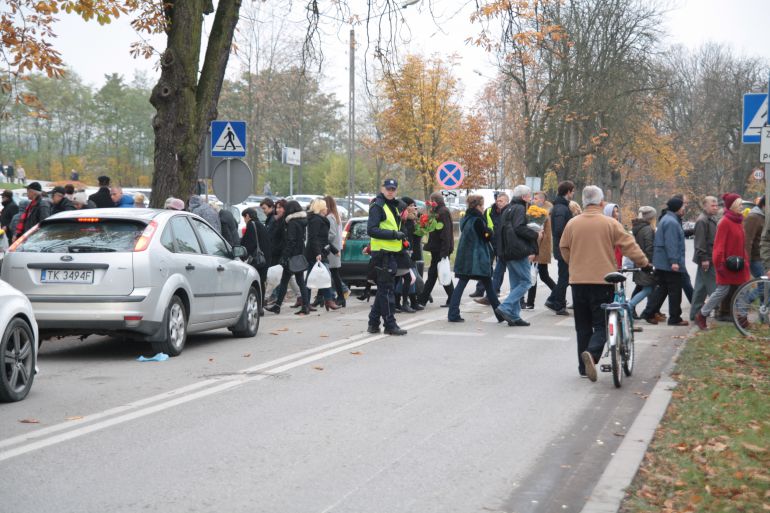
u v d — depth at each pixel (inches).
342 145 4288.9
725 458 280.5
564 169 2140.7
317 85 2306.8
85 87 4254.4
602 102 1942.7
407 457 291.4
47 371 462.3
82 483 257.6
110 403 375.2
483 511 237.0
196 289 537.0
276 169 3762.3
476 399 390.0
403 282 753.0
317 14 794.2
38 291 483.2
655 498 243.9
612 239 433.7
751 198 3528.5
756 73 3437.5
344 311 788.0
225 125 819.4
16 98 768.9
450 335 612.7
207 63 768.3
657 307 681.0
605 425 341.7
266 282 780.0
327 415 353.4
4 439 310.5
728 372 442.9
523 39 773.9
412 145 1894.7
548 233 783.7
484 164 1924.2
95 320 480.1
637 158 2829.7
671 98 2170.3
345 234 903.7
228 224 754.8
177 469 273.6
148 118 4271.7
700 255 666.2
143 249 492.1
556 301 753.0
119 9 714.8
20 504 237.1
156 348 505.4
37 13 731.4
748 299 580.4
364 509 237.1
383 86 1849.2
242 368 470.3
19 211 949.2
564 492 255.0
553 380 440.5
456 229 2217.0
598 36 1956.2
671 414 353.1
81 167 4030.5
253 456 290.0
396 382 429.4
